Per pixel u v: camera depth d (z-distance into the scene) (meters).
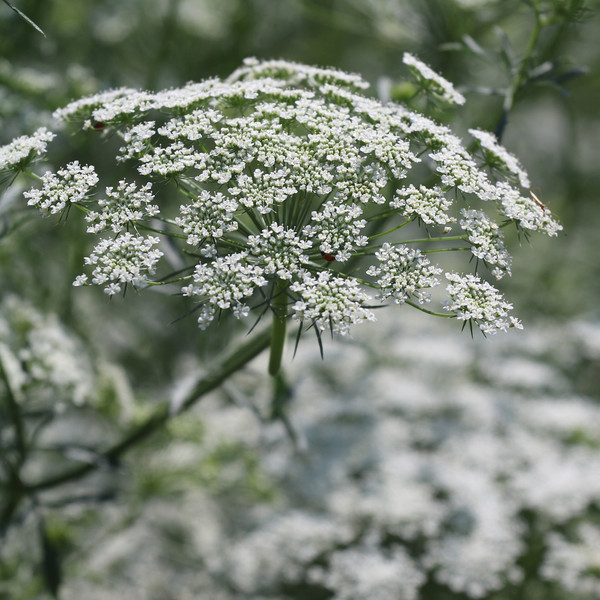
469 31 4.87
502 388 5.77
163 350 6.12
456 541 4.38
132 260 2.29
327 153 2.43
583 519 4.85
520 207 2.47
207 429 4.70
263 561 4.52
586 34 6.24
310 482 4.91
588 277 7.75
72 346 3.92
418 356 5.83
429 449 5.41
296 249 2.30
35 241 4.59
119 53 6.28
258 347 3.25
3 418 3.58
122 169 5.22
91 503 3.54
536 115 8.88
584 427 5.21
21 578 4.12
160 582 4.80
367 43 6.81
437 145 2.63
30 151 2.57
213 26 6.18
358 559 4.27
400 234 6.01
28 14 4.96
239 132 2.46
